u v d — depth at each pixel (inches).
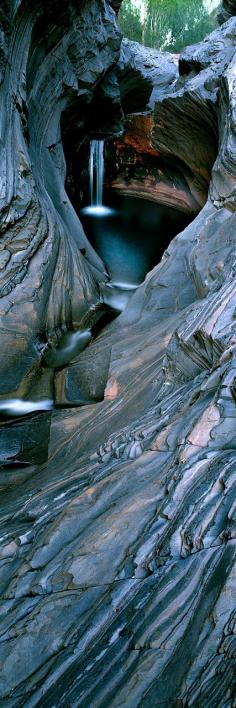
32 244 343.3
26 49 366.9
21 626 119.1
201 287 301.6
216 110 432.8
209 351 196.9
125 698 93.6
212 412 144.0
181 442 146.9
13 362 311.0
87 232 533.6
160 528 123.5
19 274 335.9
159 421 174.1
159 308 334.6
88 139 599.2
